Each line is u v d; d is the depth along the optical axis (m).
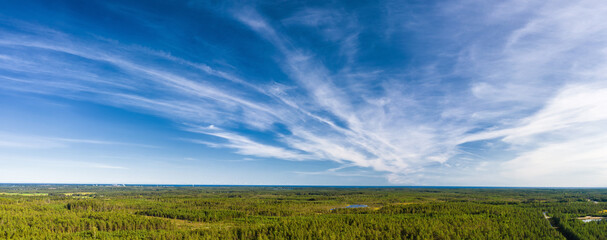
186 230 146.25
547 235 135.88
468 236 127.88
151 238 132.50
